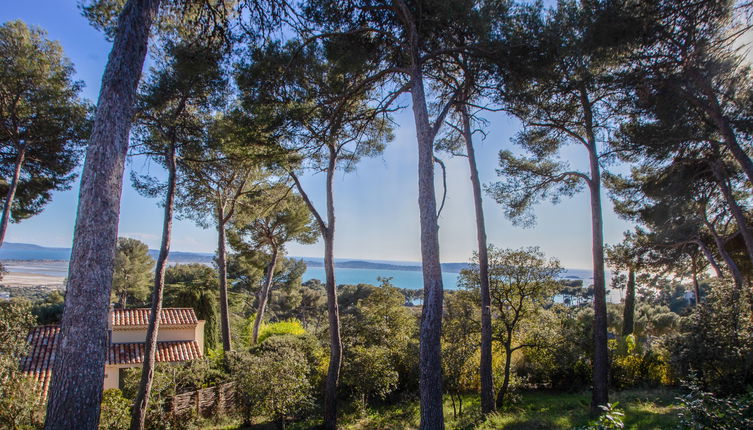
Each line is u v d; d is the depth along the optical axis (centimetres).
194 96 936
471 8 669
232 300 2383
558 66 748
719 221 1355
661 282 1659
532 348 1157
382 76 830
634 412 840
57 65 1137
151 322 895
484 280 980
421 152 666
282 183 1532
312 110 790
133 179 1130
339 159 1160
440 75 876
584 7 789
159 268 920
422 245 648
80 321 423
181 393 1057
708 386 877
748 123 794
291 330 2108
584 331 1319
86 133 1169
